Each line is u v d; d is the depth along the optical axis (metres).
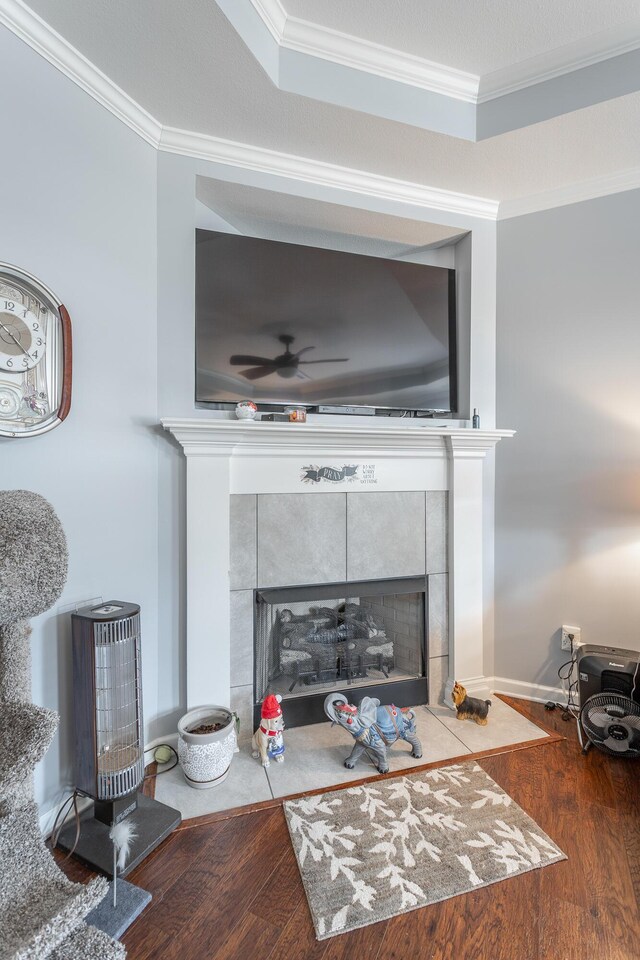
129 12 1.41
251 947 1.21
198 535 1.99
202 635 2.01
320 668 2.33
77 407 1.68
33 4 1.40
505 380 2.53
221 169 2.05
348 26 1.73
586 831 1.60
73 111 1.62
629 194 2.25
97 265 1.73
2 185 1.43
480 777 1.87
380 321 2.44
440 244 2.66
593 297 2.33
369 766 1.94
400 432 2.18
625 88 1.77
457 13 1.68
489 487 2.55
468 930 1.26
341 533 2.26
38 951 0.86
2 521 1.14
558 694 2.44
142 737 1.65
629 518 2.29
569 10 1.66
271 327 2.24
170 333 1.99
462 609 2.43
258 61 1.60
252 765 1.94
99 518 1.76
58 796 1.62
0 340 1.44
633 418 2.27
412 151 2.10
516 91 1.96
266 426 1.95
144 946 1.21
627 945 1.22
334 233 2.55
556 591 2.45
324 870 1.43
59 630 1.63
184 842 1.54
